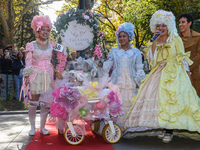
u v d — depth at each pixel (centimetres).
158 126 391
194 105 398
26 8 1581
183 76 416
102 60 467
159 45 423
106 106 405
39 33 463
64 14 492
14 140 427
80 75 433
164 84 407
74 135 400
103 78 418
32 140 425
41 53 462
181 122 388
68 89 402
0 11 1484
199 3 1415
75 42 502
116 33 492
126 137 420
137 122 412
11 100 952
